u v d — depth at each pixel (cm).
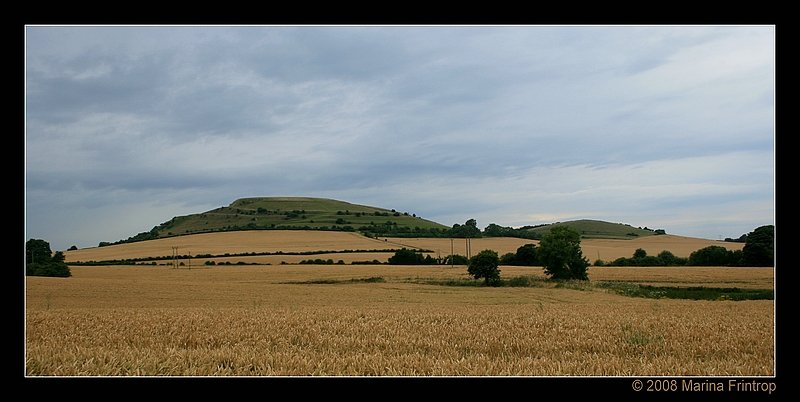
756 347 1748
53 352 1506
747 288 5662
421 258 9594
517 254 9225
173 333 2102
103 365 1359
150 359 1424
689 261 8875
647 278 6831
